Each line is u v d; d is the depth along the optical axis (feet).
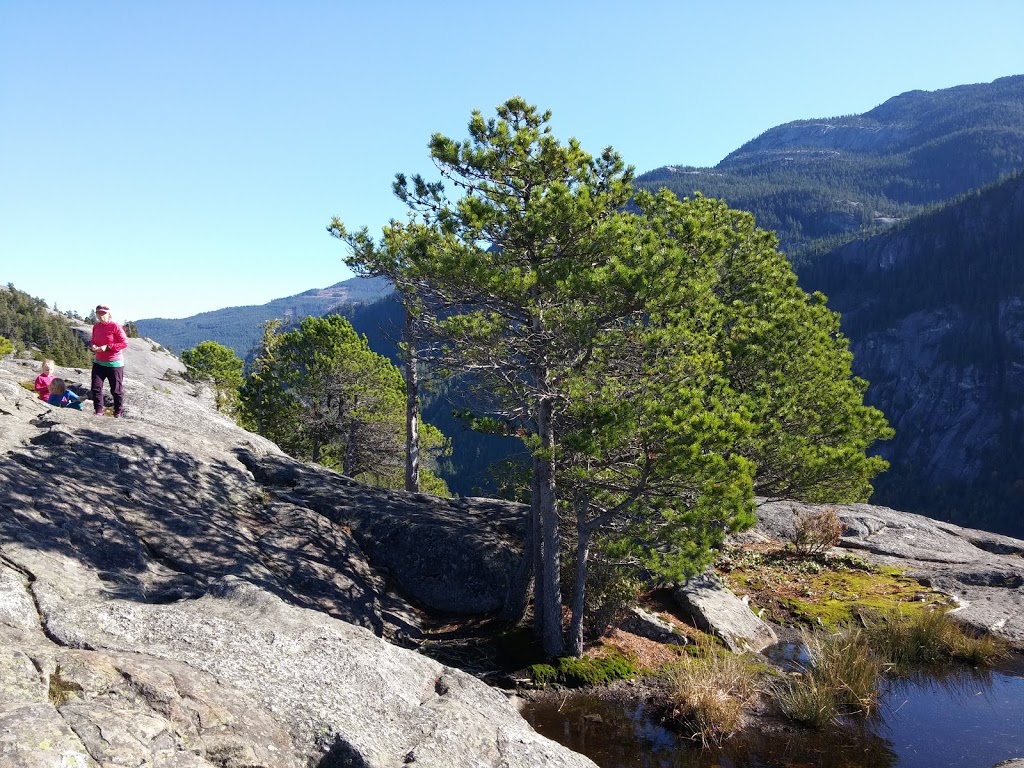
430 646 37.04
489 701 22.75
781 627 47.03
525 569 40.83
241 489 42.16
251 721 16.88
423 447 97.81
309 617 23.98
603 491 37.78
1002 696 35.99
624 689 34.63
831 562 61.72
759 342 49.24
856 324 595.47
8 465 31.14
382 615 37.65
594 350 36.63
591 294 33.14
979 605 49.78
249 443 51.65
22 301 357.20
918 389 527.40
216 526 35.94
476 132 37.73
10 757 12.37
